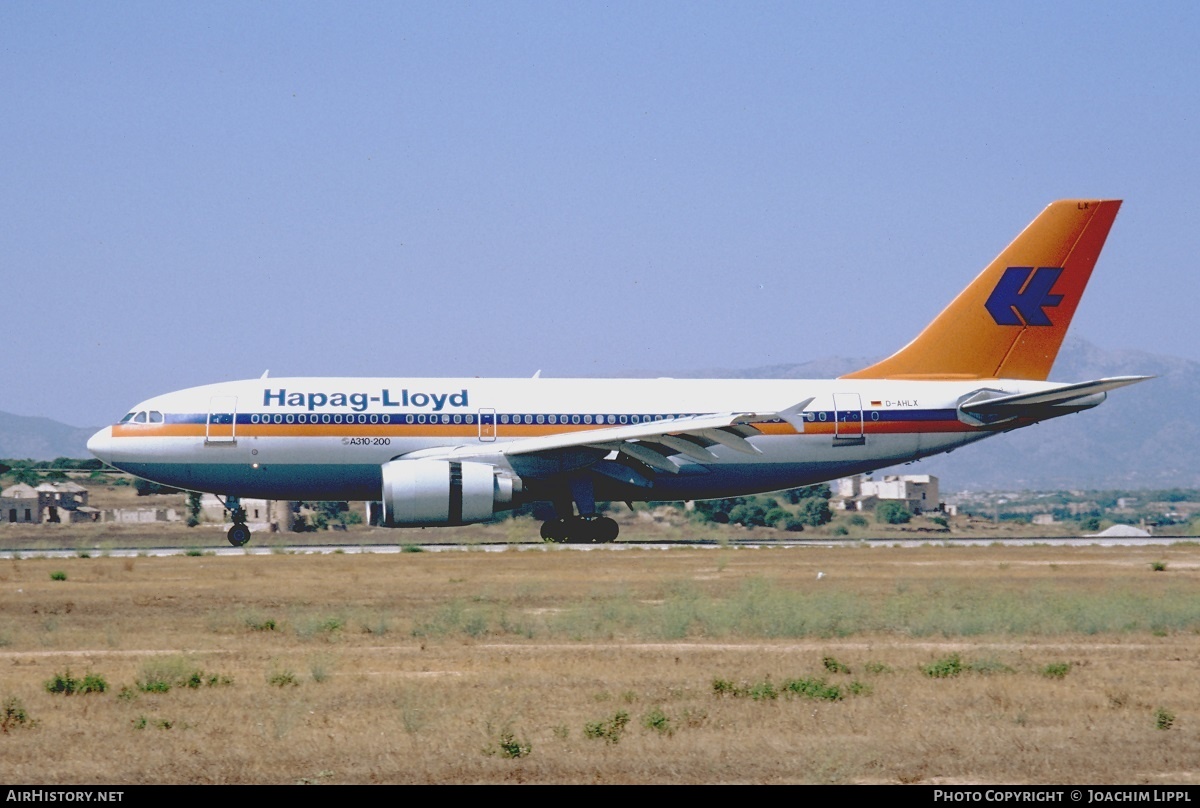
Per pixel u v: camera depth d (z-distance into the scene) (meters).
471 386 127.12
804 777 35.62
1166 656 57.31
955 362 135.00
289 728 40.62
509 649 58.31
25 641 60.72
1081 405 133.25
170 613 71.75
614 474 126.88
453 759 37.38
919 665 54.34
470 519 120.44
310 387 124.81
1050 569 101.25
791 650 58.56
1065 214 134.88
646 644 60.34
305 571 97.75
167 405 123.31
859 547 129.88
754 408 130.00
